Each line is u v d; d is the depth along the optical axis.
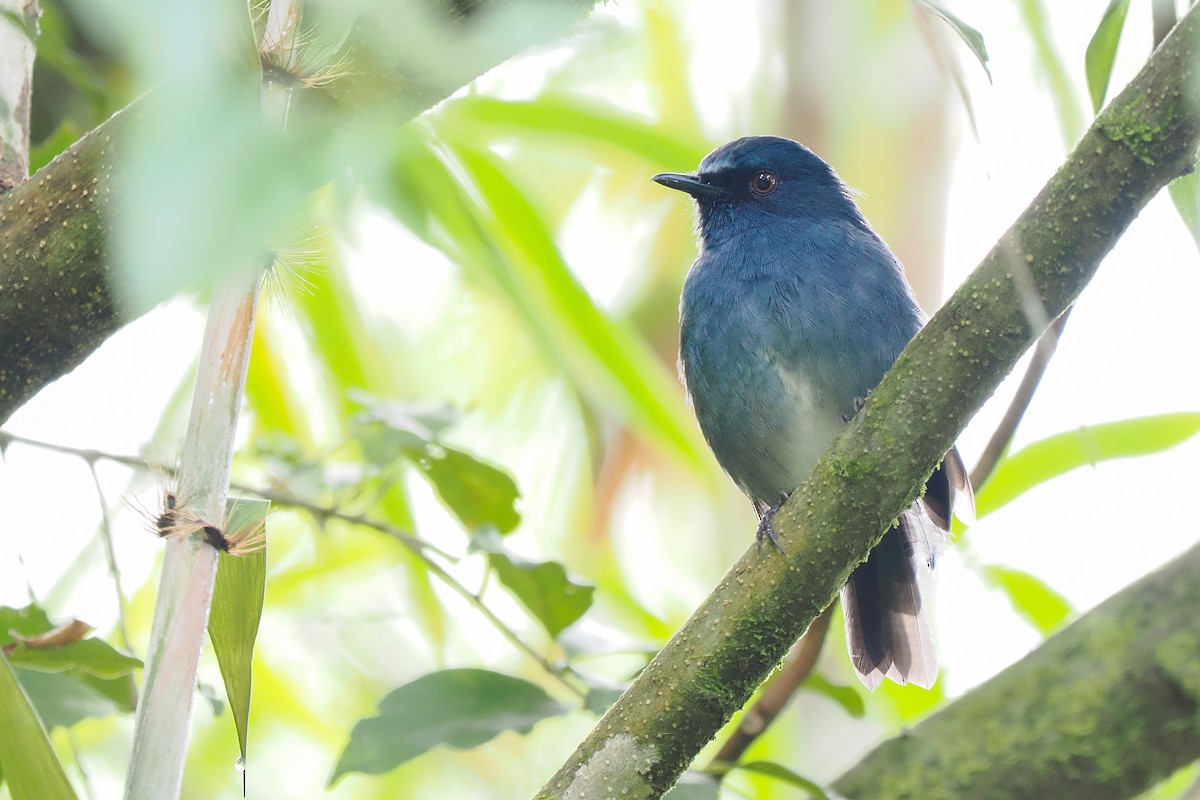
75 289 5.03
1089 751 7.34
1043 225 5.12
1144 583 7.72
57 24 7.42
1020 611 8.73
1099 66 5.32
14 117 5.52
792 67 10.91
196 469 4.33
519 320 8.97
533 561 6.66
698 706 5.48
